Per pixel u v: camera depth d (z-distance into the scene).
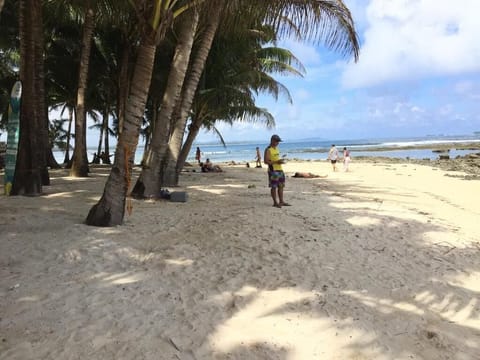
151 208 8.49
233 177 17.05
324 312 3.92
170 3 6.30
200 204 9.24
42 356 2.96
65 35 18.45
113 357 3.01
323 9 6.89
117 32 17.30
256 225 7.07
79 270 4.64
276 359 3.12
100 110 26.44
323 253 5.73
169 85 9.91
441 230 7.50
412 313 4.03
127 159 6.64
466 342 3.54
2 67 22.56
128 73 18.08
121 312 3.70
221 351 3.19
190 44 10.21
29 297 3.87
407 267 5.38
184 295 4.18
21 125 9.41
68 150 27.17
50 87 19.97
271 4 6.63
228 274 4.82
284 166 28.16
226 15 7.19
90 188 11.26
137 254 5.34
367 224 7.63
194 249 5.66
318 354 3.22
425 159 37.38
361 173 22.27
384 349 3.34
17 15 15.96
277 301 4.13
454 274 5.22
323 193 12.41
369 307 4.09
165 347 3.19
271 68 19.39
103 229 6.34
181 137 12.47
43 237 5.71
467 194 14.24
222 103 14.76
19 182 9.41
